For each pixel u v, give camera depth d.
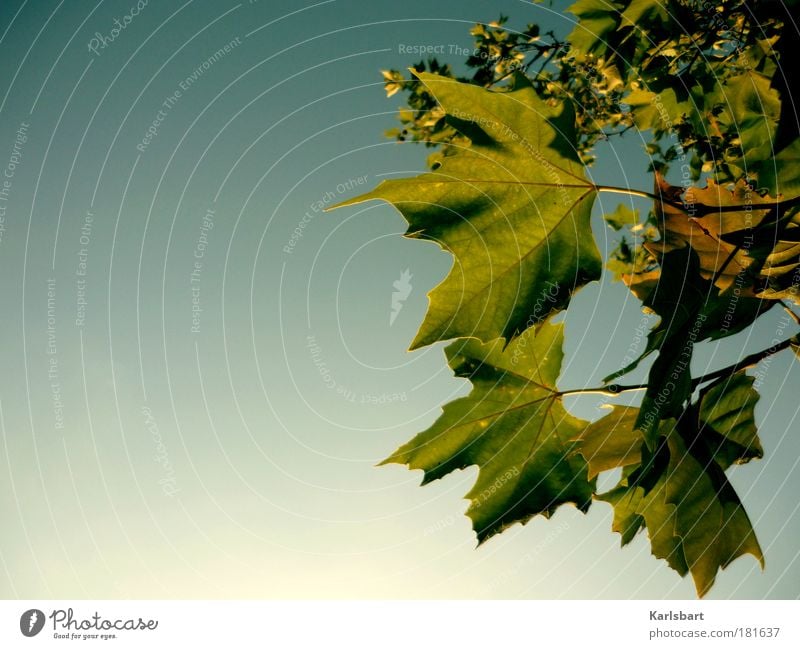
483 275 1.73
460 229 1.73
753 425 2.18
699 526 2.10
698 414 2.12
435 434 2.10
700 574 2.08
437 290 1.72
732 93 2.38
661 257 1.93
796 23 1.75
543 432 2.12
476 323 1.71
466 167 1.75
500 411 2.10
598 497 2.12
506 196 1.77
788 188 1.78
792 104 1.73
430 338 1.72
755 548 2.15
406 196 1.73
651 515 2.09
